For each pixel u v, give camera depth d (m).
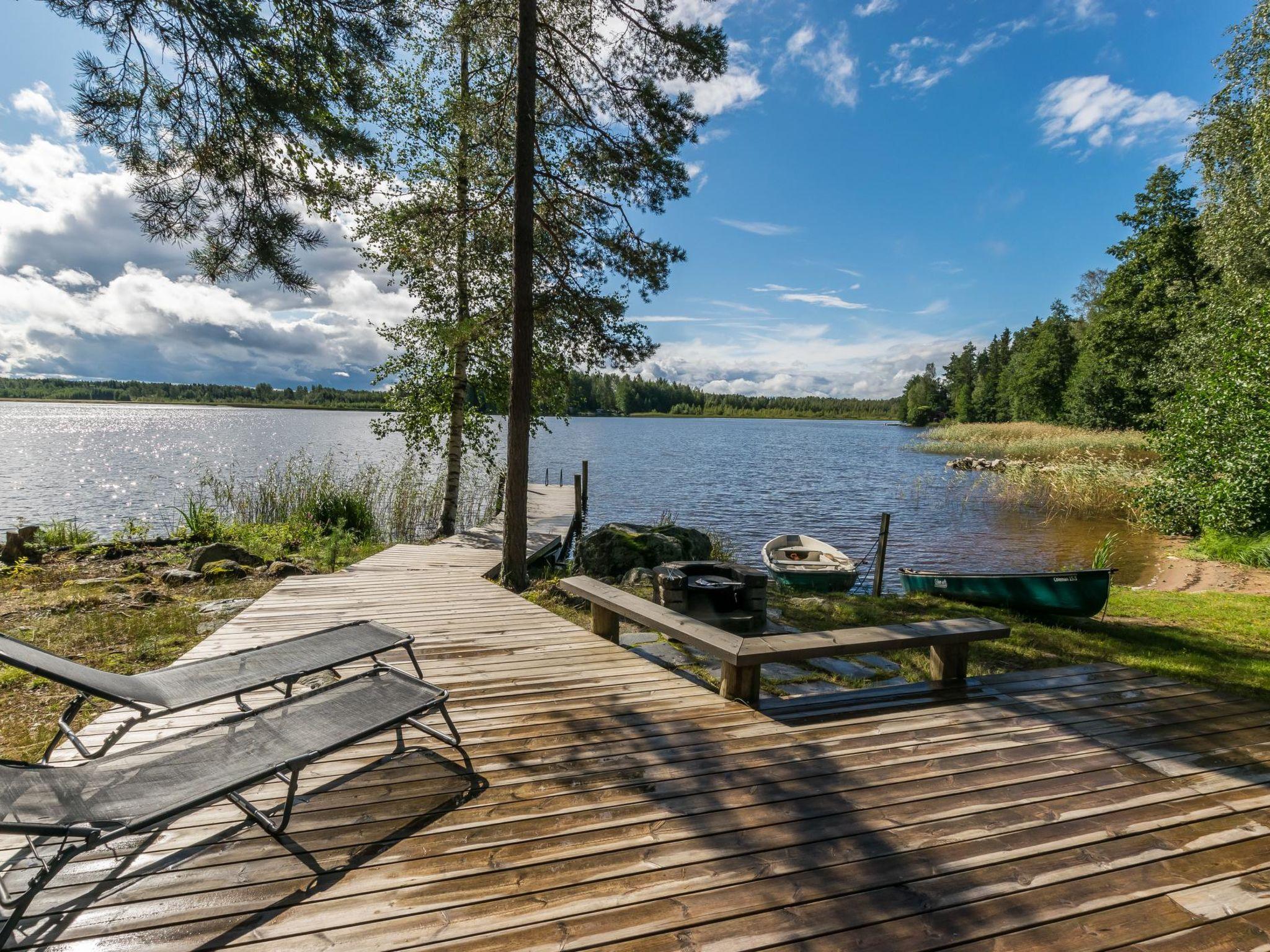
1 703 4.19
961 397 92.00
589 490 24.42
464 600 6.52
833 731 3.54
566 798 2.82
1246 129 17.89
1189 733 3.61
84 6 4.34
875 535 16.09
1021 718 3.78
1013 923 2.13
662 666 4.94
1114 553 13.82
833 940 2.03
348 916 2.09
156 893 2.19
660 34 8.27
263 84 4.85
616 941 2.00
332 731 2.62
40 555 8.88
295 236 5.30
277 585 7.23
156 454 32.62
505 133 9.30
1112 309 34.34
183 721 3.58
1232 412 13.30
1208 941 2.08
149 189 4.96
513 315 8.08
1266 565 11.02
